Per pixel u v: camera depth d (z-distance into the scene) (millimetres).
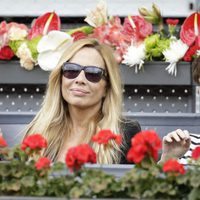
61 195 5414
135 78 10977
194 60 10203
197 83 9891
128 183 5328
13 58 11227
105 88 8742
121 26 11125
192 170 5402
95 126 8664
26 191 5500
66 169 5641
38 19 11219
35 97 11367
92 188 5289
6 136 9781
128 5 13141
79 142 8609
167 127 9875
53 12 11242
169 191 5285
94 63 8586
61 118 8703
